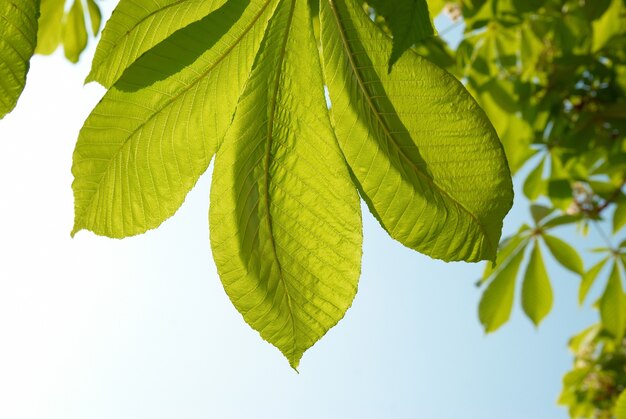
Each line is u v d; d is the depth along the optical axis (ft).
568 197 4.86
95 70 1.86
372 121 1.89
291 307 1.93
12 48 1.69
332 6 1.87
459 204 1.90
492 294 4.73
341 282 1.92
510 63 4.88
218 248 1.91
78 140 1.88
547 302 4.69
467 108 1.88
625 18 4.63
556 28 4.72
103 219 1.90
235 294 1.92
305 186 1.90
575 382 6.24
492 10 4.27
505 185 1.90
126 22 1.83
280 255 1.92
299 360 1.93
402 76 1.88
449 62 4.19
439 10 4.56
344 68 1.88
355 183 1.93
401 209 1.91
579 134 4.78
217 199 1.90
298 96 1.88
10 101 1.70
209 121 1.88
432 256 1.93
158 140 1.89
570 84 4.67
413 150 1.89
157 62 1.85
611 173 5.07
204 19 1.84
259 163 1.89
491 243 1.92
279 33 1.86
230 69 1.87
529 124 4.91
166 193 1.90
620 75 4.81
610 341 5.98
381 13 1.86
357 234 1.91
